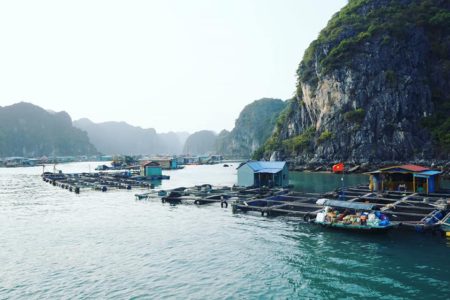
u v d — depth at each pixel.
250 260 24.16
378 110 107.50
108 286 20.30
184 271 22.38
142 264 23.84
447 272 21.33
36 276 22.14
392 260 23.53
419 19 118.56
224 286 19.95
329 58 122.81
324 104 123.75
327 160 112.31
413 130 102.94
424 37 115.38
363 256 24.39
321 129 122.31
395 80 108.25
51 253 26.86
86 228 35.12
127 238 30.78
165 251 26.67
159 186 75.75
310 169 108.44
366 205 31.56
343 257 24.28
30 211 45.88
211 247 27.41
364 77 113.38
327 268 22.36
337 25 134.75
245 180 61.38
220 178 96.19
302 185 67.75
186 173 118.88
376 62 113.31
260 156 151.75
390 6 127.31
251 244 27.88
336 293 18.83
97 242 29.70
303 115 142.50
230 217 38.47
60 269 23.28
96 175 100.44
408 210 35.44
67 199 56.81
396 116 105.19
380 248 26.02
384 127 105.06
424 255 24.34
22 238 31.70
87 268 23.33
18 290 20.09
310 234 30.27
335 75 118.75
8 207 49.38
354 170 95.69
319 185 67.56
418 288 19.22
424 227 28.73
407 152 99.88
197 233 31.88
